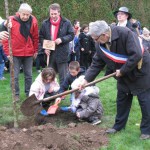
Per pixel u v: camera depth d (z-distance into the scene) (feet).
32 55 18.16
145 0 46.29
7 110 16.51
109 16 35.91
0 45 24.40
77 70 15.97
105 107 16.98
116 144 11.87
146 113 12.23
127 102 12.86
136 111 16.12
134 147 11.68
